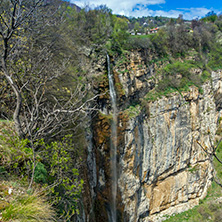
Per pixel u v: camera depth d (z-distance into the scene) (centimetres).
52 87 1279
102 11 2847
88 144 1805
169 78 2856
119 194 2128
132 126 2180
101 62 2250
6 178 636
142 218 2470
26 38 974
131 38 2664
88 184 1723
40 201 602
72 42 2077
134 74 2489
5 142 693
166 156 2594
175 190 2764
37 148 846
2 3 984
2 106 952
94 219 1884
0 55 834
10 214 492
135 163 2217
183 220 2639
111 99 2222
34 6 852
